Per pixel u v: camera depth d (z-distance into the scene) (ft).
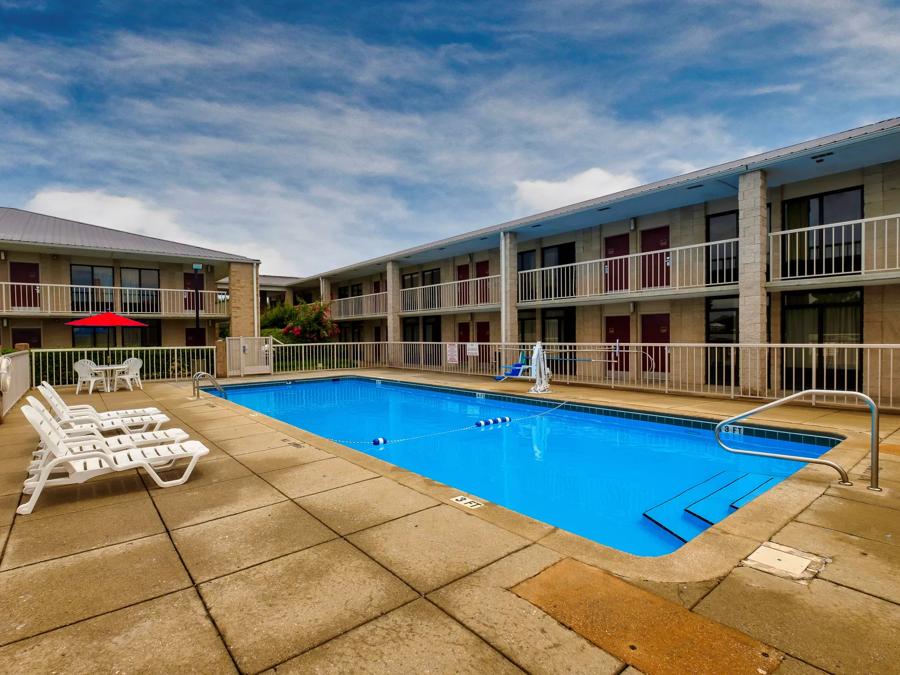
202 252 71.15
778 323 38.27
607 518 16.92
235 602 8.70
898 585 9.02
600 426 32.01
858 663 6.89
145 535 11.71
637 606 8.39
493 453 25.99
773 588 8.94
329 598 8.79
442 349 61.98
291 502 13.92
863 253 32.04
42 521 12.65
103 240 66.95
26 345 44.47
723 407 30.60
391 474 16.63
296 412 39.37
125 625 8.01
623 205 43.70
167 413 30.19
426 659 7.07
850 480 15.01
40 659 7.13
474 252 67.31
